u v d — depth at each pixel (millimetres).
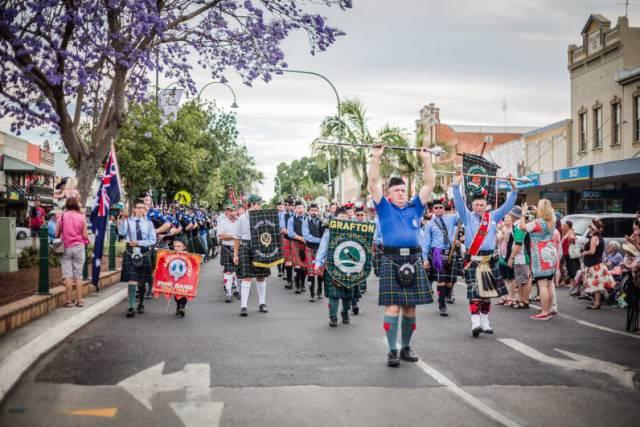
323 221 13344
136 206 10453
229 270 12648
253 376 6301
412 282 7008
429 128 53969
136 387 5852
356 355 7375
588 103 30047
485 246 8766
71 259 10664
